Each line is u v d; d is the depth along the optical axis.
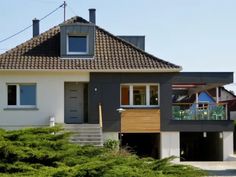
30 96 32.91
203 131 33.12
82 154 12.88
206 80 33.09
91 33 33.84
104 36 35.62
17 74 32.69
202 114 33.34
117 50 34.50
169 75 33.09
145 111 33.00
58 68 32.59
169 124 33.00
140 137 35.97
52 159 12.20
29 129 13.55
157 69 32.75
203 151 38.94
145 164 11.72
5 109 32.50
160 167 11.66
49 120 32.62
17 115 32.59
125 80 33.00
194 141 39.16
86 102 33.91
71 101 33.91
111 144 30.25
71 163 12.14
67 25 33.69
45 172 10.87
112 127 32.78
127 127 32.84
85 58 33.66
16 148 12.05
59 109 32.81
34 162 12.12
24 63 32.97
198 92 43.34
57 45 34.66
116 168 10.81
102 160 11.80
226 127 33.19
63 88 32.81
